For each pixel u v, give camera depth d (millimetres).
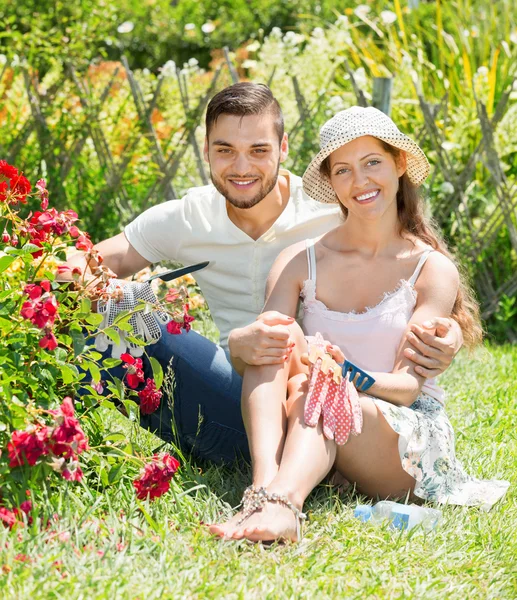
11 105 6238
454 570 2279
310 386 2553
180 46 10422
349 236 3020
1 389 2289
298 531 2363
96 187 5816
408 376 2762
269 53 6621
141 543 2217
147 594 1979
